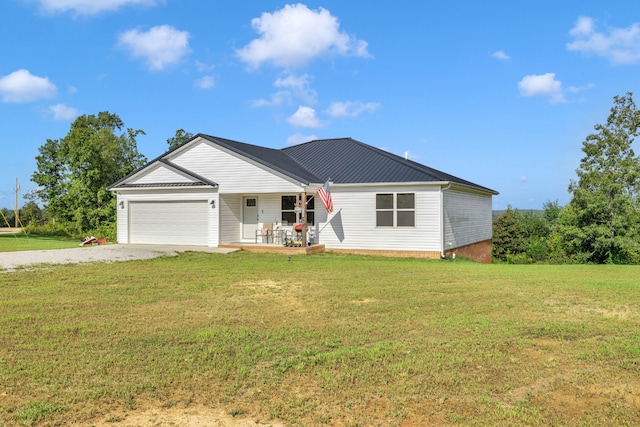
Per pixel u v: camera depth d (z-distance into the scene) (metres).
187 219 22.47
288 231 22.28
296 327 7.50
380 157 23.45
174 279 12.43
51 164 44.50
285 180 20.62
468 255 23.94
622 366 5.72
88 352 6.19
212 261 16.88
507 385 5.16
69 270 13.91
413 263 17.17
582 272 15.04
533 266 17.83
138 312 8.54
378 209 20.58
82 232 39.34
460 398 4.84
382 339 6.87
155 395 4.89
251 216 23.19
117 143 43.09
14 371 5.48
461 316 8.25
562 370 5.62
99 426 4.25
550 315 8.38
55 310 8.66
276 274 13.52
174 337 6.88
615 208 24.95
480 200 26.80
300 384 5.19
